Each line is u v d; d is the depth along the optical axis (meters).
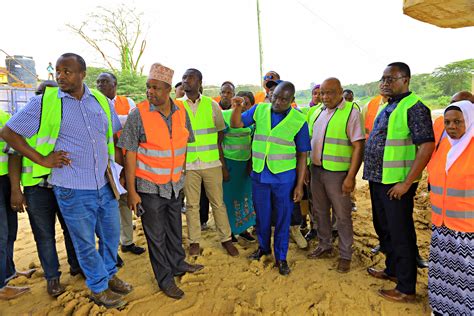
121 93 19.64
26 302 3.00
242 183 4.26
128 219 3.88
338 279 3.32
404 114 2.75
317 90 5.01
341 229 3.46
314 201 3.77
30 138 2.50
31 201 2.85
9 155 2.74
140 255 3.93
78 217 2.63
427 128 2.65
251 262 3.65
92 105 2.67
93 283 2.80
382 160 2.93
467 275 2.34
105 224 2.89
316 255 3.81
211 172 3.76
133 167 2.87
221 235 3.94
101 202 2.77
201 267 3.56
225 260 3.77
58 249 4.16
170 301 2.99
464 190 2.30
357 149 3.28
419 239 4.21
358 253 3.86
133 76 20.44
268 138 3.33
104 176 2.78
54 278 3.06
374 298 2.98
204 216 4.68
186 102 3.68
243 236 4.45
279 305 2.91
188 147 3.69
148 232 2.96
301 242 4.07
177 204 3.19
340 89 3.38
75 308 2.84
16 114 2.42
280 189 3.37
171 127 2.93
